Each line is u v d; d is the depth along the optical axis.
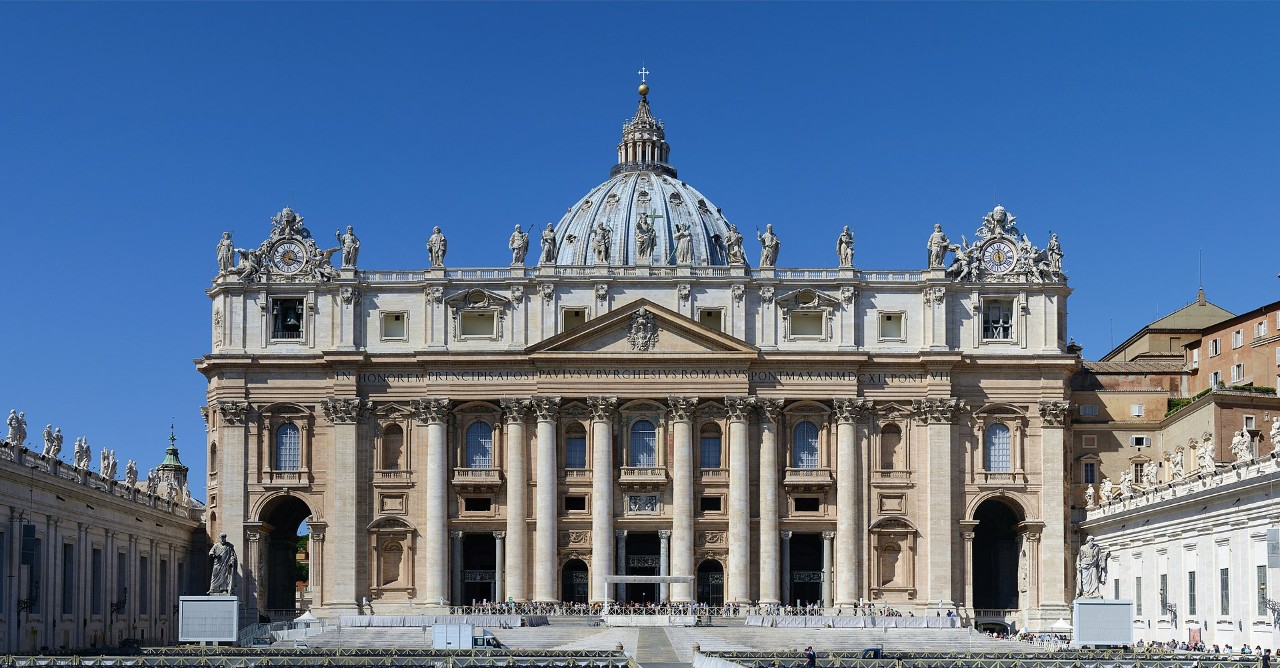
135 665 79.56
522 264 147.75
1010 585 151.75
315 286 147.38
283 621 134.62
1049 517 144.88
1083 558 126.56
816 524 145.12
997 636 131.50
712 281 146.38
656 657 101.62
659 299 146.88
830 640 117.94
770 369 145.50
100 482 119.81
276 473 145.62
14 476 98.81
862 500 145.12
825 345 146.12
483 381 145.62
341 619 130.75
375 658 81.88
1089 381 152.38
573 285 146.75
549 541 143.62
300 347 147.38
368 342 147.38
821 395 145.25
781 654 93.75
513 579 143.62
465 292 146.50
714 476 145.50
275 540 153.88
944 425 145.12
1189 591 111.12
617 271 147.00
